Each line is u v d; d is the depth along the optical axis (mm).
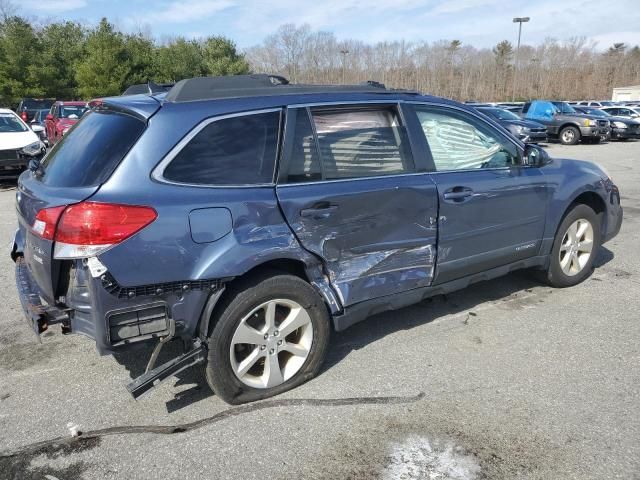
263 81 3451
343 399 3176
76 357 3736
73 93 36625
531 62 80750
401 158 3605
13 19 35656
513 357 3660
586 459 2631
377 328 4156
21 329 4184
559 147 21047
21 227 3395
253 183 3006
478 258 4023
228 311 2941
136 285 2672
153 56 37469
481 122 4125
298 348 3248
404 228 3533
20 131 11133
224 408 3100
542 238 4500
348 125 3412
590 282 5102
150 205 2672
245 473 2572
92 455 2709
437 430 2875
